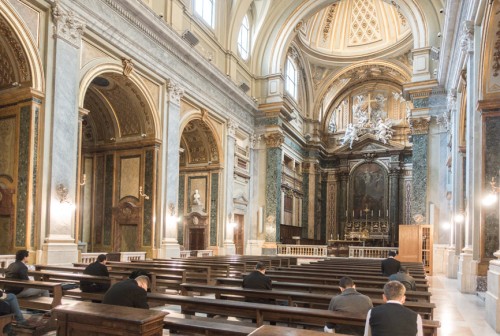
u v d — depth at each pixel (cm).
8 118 1071
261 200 2281
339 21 2889
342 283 486
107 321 351
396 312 332
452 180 1661
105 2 1270
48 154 1064
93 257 1199
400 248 1855
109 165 1580
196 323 418
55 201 1063
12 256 959
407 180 3045
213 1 1988
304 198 2953
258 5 2361
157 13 1537
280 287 726
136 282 466
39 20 1066
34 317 569
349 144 3194
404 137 3108
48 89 1072
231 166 2052
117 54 1327
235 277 945
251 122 2309
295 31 2383
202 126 1897
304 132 3011
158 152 1521
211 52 1931
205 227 1969
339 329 458
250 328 400
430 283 1409
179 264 1104
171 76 1592
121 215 1531
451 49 1570
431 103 1992
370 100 3222
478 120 984
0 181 1071
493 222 909
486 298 769
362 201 3139
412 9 2084
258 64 2359
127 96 1477
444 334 661
